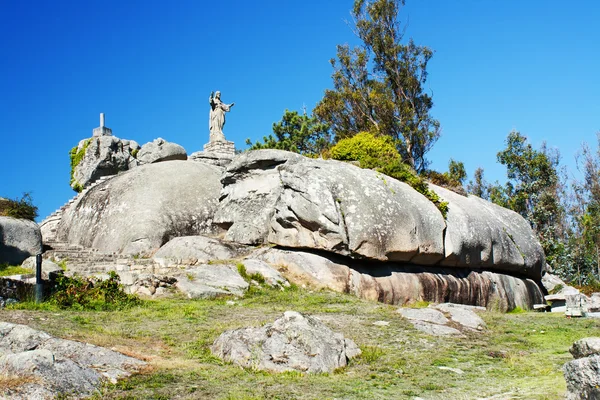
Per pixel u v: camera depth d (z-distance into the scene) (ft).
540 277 89.92
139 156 112.78
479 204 86.58
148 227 81.76
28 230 74.38
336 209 66.03
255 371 35.37
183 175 93.35
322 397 31.32
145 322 46.37
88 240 85.66
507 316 59.41
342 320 50.19
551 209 133.28
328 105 124.57
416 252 68.74
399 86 120.88
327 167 69.82
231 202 79.66
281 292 61.41
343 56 124.77
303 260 66.33
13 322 41.32
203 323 46.55
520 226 89.81
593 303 62.44
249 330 38.83
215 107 117.19
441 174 94.99
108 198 89.04
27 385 27.73
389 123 119.14
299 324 38.52
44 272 55.93
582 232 139.95
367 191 68.18
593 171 149.79
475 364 40.14
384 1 123.03
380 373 36.88
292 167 69.62
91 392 29.14
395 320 51.16
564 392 32.17
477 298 75.20
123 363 33.99
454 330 49.55
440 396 32.65
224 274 61.67
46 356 29.99
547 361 41.32
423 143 118.32
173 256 71.82
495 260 79.82
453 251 72.79
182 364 35.37
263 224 75.10
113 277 55.88
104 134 116.78
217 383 32.40
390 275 68.33
